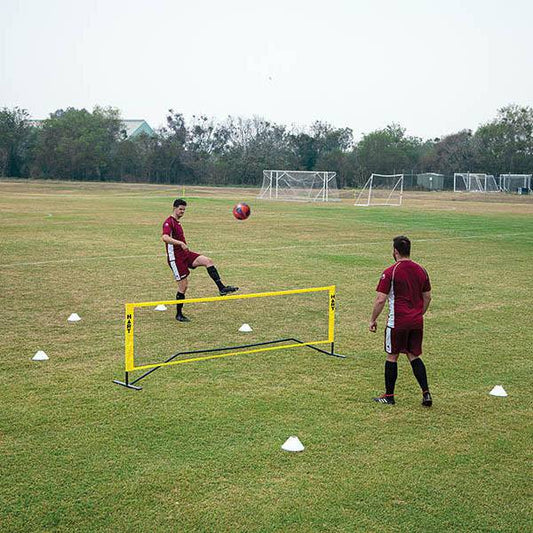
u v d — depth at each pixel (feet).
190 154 297.53
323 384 25.63
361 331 34.55
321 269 55.36
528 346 32.09
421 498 16.79
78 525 15.15
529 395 24.93
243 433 20.53
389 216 123.54
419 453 19.45
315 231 89.35
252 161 290.56
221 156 302.45
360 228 95.81
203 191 230.68
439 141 331.36
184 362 27.32
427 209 151.23
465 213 137.49
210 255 62.80
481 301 43.16
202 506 16.10
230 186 285.84
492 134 315.78
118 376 25.95
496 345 32.14
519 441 20.56
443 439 20.54
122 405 22.74
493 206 171.53
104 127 307.17
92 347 30.14
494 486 17.54
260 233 84.99
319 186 254.88
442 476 18.02
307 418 21.97
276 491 16.92
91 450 19.04
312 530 15.20
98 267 53.11
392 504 16.44
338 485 17.34
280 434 20.53
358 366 28.19
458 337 33.58
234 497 16.56
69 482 17.11
